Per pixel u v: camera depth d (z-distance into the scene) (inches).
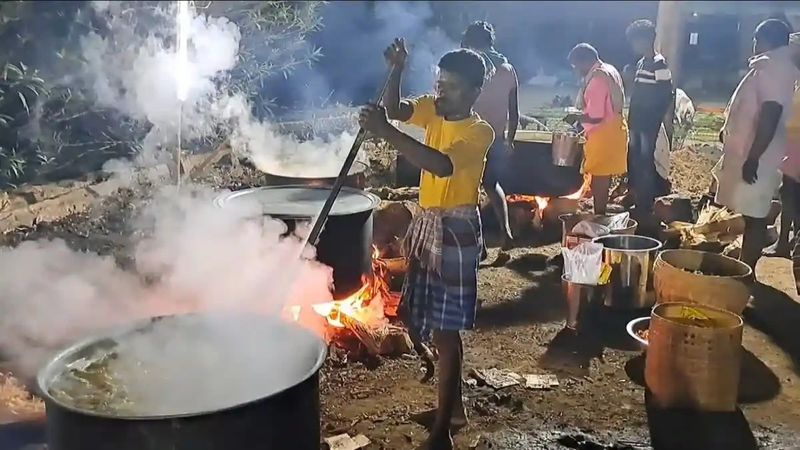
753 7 566.3
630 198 274.8
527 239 254.1
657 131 257.4
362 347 162.6
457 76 115.0
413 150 112.3
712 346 140.1
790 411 144.7
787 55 189.5
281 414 89.5
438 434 125.8
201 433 83.7
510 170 263.3
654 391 147.3
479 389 151.3
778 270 222.2
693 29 580.4
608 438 134.1
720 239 236.8
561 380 156.4
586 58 238.2
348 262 158.9
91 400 94.0
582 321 185.8
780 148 196.2
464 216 118.7
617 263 189.2
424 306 121.3
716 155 342.0
